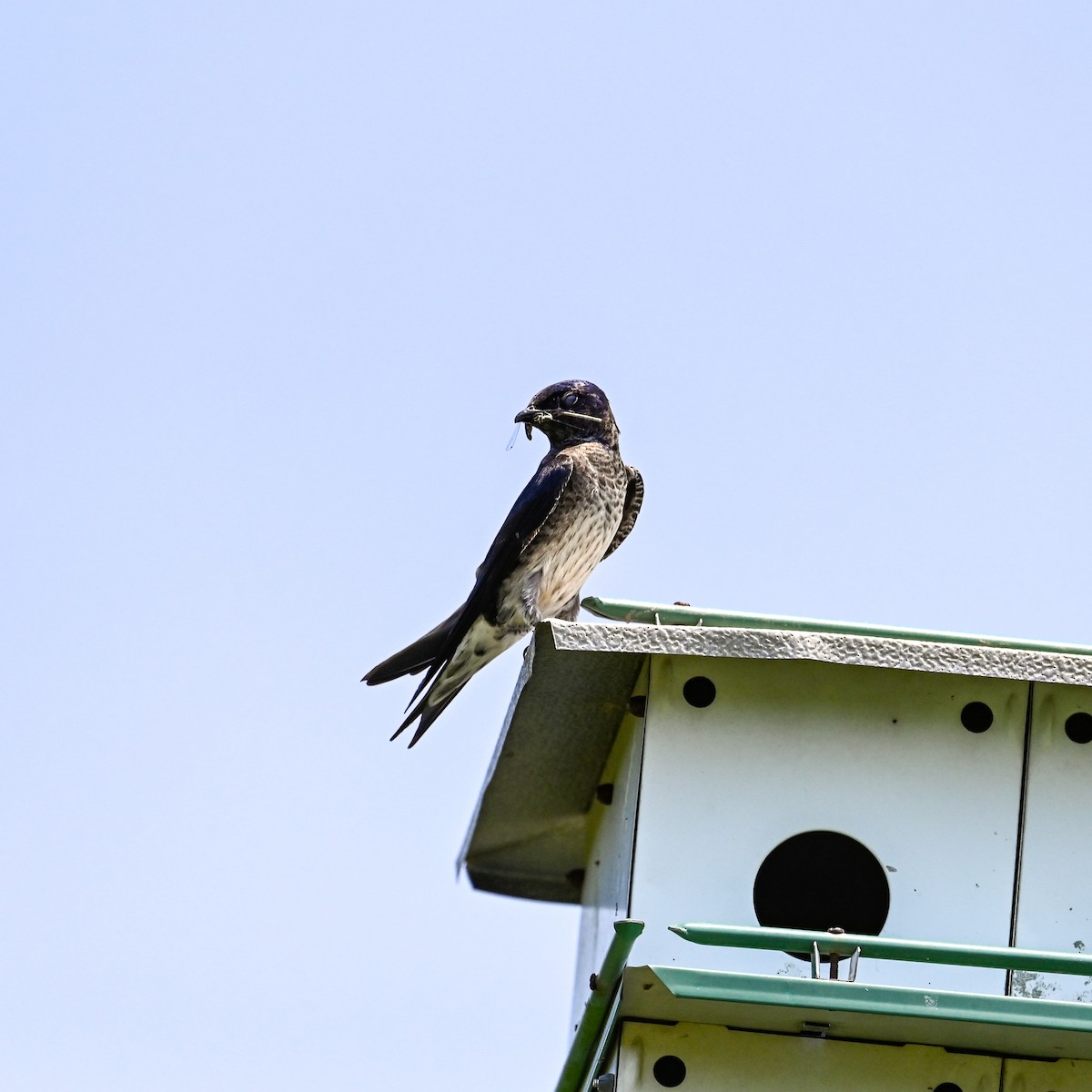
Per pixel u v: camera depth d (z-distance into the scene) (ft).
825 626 30.89
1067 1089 28.96
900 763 29.84
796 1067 29.01
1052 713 30.04
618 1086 28.89
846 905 35.01
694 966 28.63
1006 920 29.17
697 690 30.12
